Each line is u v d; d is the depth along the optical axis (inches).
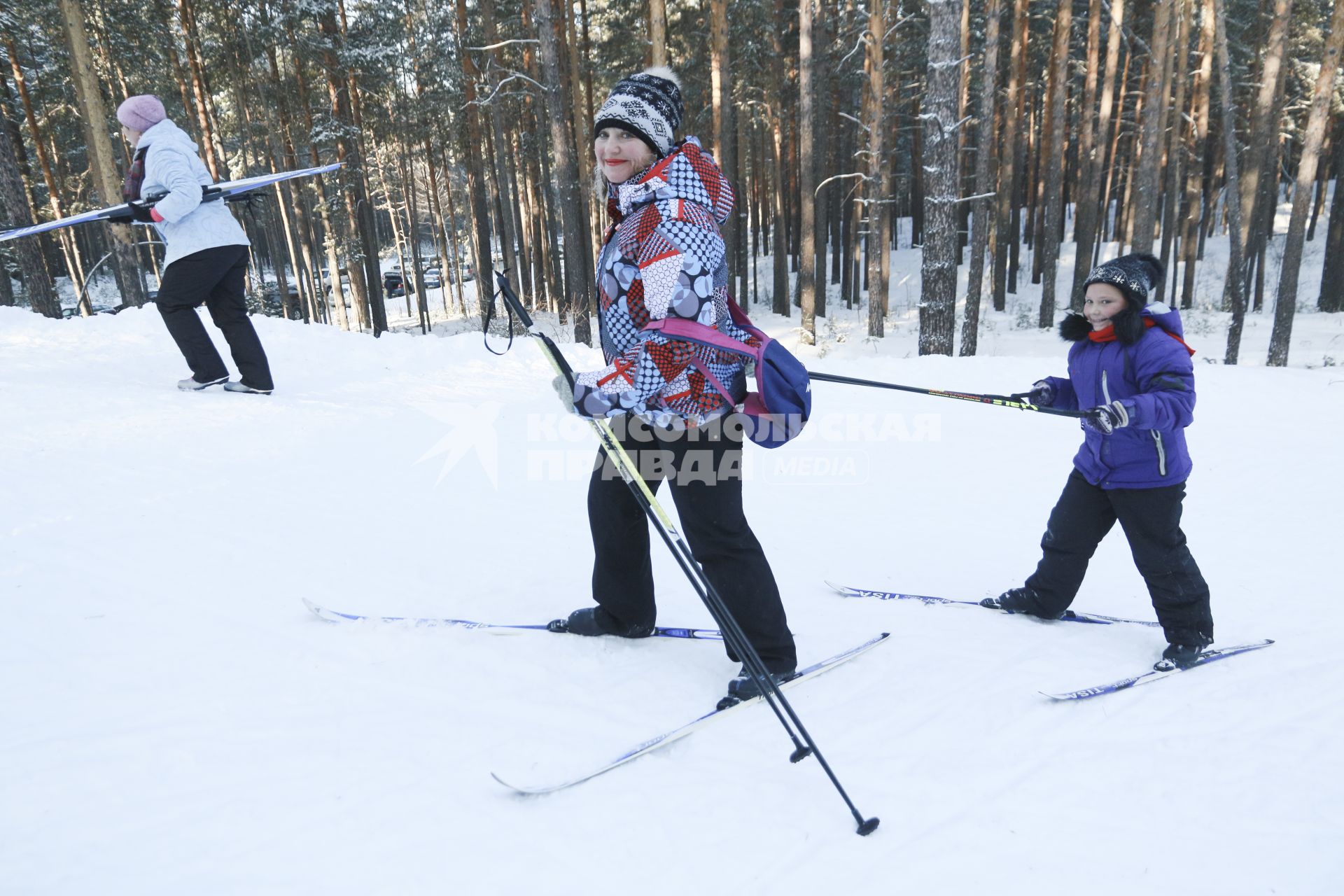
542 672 95.3
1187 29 746.2
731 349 76.5
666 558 134.0
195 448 165.9
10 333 250.1
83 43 506.9
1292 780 78.5
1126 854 68.4
